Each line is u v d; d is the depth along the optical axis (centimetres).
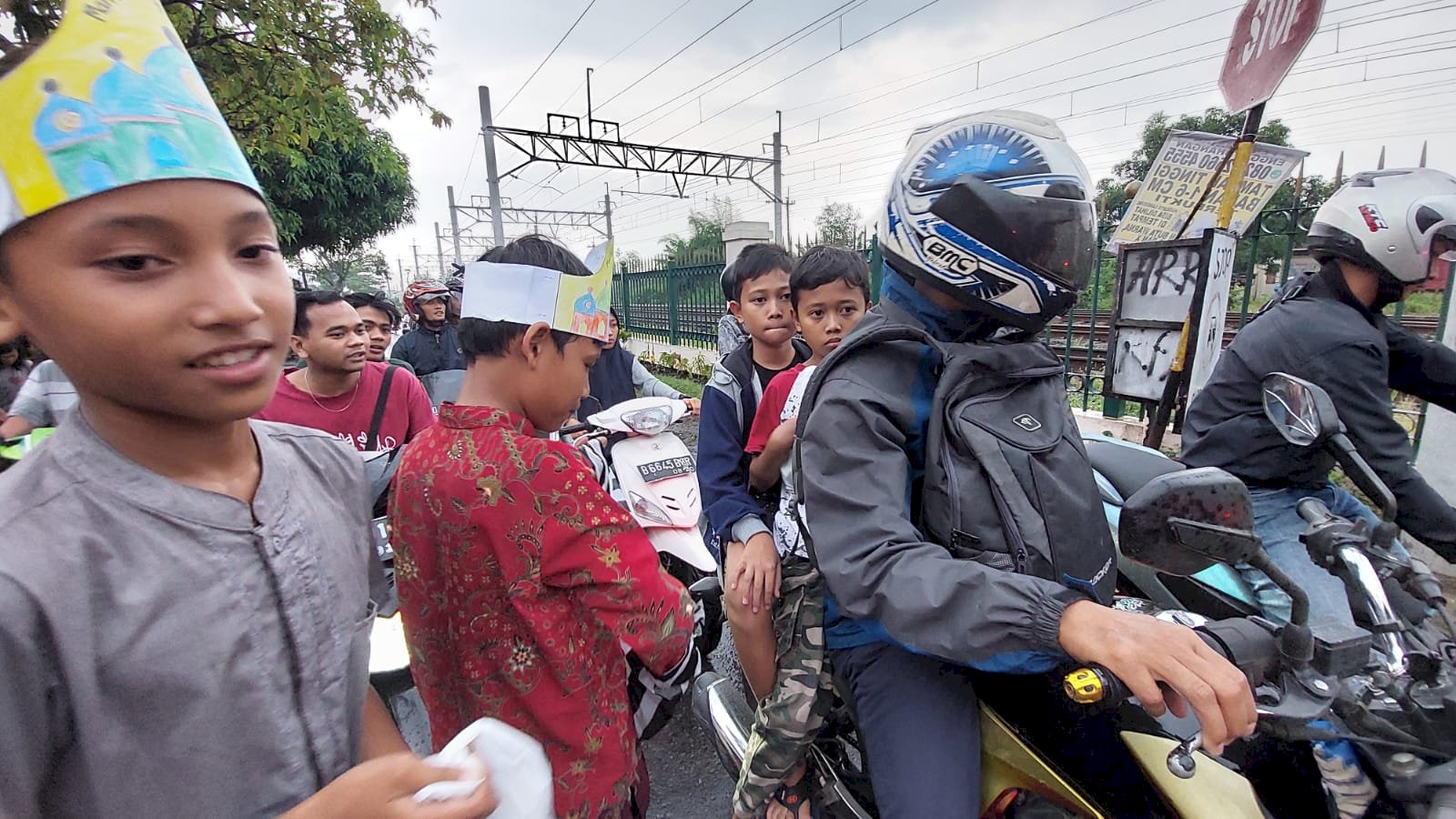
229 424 81
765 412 201
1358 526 127
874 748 146
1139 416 562
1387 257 199
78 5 67
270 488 86
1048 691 147
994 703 150
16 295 67
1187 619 128
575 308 138
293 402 276
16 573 64
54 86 63
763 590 173
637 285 1436
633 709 168
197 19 456
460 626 129
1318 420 136
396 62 548
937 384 133
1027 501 121
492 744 83
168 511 75
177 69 73
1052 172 128
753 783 180
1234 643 109
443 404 134
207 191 70
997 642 108
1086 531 124
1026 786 139
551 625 125
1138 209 484
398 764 73
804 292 212
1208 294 360
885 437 129
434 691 138
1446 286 318
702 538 274
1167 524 106
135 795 72
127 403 72
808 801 186
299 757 85
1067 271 130
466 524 123
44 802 70
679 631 138
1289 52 314
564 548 124
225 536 79
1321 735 114
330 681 91
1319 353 199
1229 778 133
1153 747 136
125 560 72
